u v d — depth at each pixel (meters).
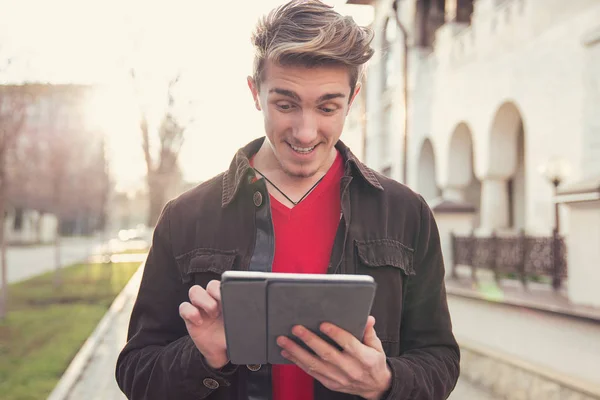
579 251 5.76
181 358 1.41
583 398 4.63
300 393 1.49
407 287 1.64
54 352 7.91
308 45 1.27
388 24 18.52
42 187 25.44
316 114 1.38
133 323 1.65
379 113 19.56
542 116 9.80
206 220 1.59
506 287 7.76
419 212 1.65
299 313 1.16
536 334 5.71
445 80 14.15
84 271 21.86
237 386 1.51
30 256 32.28
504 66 11.18
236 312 1.16
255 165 1.66
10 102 10.17
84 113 18.98
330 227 1.56
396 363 1.39
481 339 7.02
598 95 8.27
